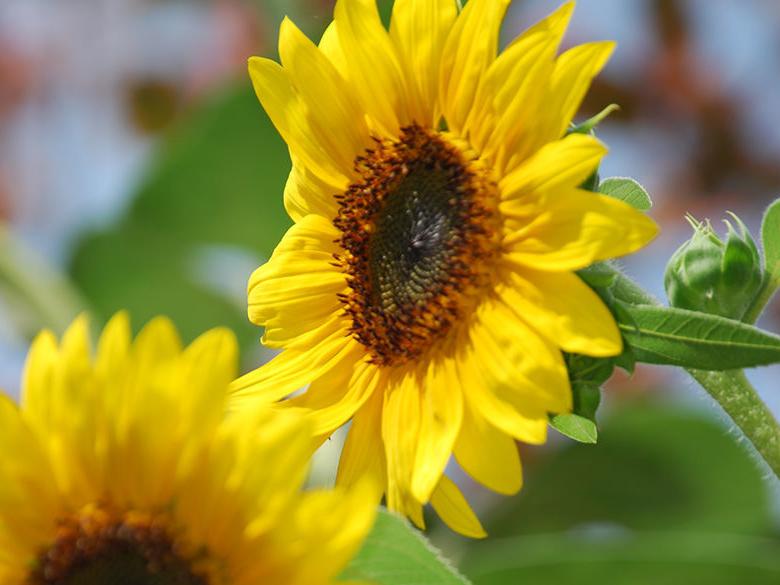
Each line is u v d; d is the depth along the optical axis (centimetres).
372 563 83
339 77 94
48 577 81
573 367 87
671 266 93
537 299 87
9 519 81
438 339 91
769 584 105
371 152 94
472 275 90
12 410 81
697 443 118
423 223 92
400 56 93
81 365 81
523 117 89
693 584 105
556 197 87
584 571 105
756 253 92
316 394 93
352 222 94
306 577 79
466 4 91
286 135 95
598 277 87
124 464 81
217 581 80
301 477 79
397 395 91
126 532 81
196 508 81
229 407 92
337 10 92
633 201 90
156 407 80
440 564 83
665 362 86
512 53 89
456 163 92
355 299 93
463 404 88
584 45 88
